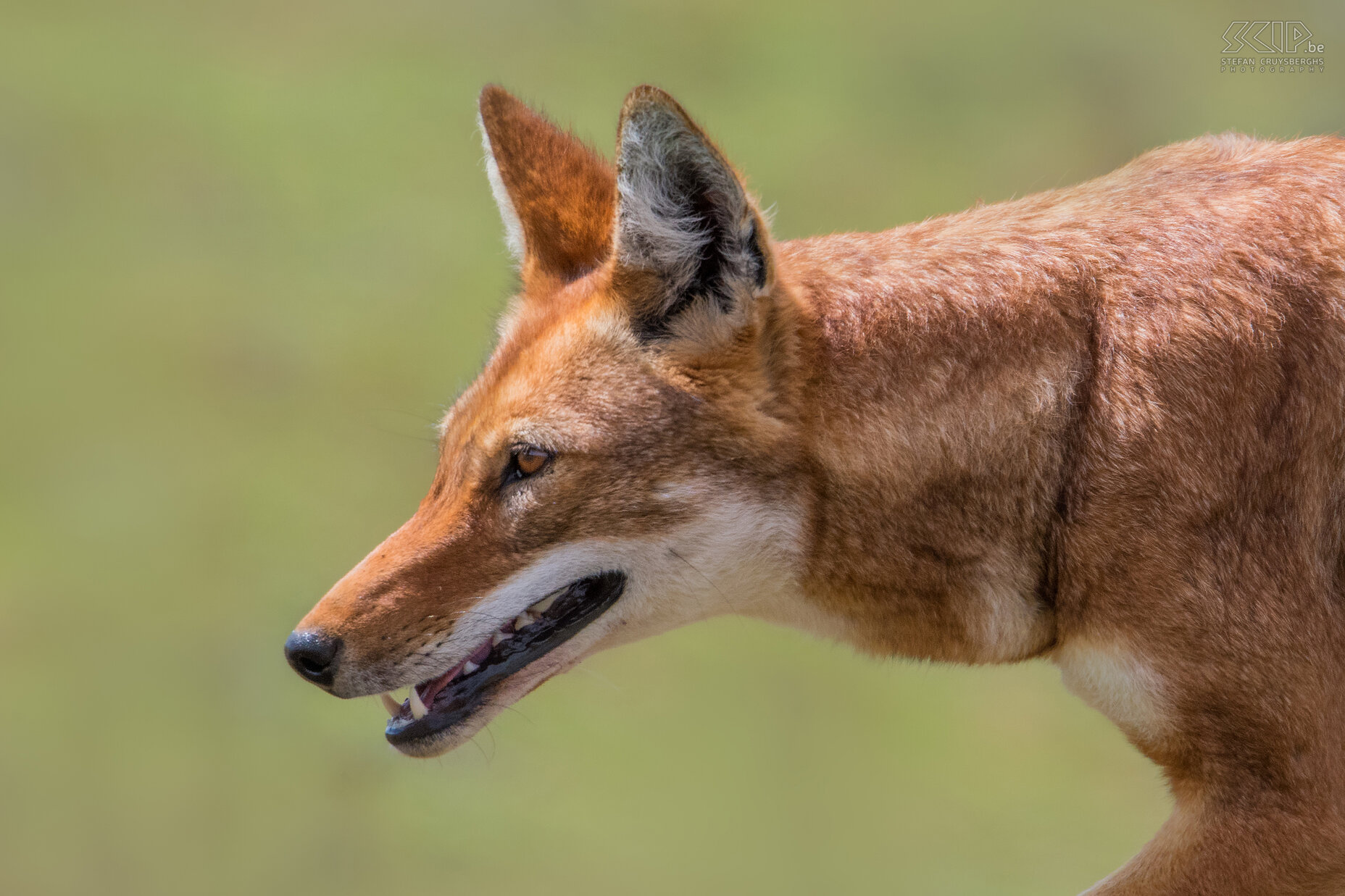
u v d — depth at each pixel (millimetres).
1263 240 9055
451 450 9773
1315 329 8891
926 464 9344
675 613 9695
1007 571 9375
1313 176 9305
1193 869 8727
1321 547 8945
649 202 9188
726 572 9594
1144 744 9102
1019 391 9195
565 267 10383
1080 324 9180
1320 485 8922
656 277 9328
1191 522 8781
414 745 9750
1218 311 8906
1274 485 8836
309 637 9398
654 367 9422
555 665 9805
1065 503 9125
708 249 9289
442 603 9453
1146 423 8867
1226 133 10172
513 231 10875
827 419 9445
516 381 9562
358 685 9422
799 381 9453
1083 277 9227
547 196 10516
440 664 9453
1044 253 9359
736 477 9477
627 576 9570
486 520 9508
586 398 9414
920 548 9461
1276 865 8656
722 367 9383
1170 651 8797
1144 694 8906
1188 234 9188
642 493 9406
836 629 9953
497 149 10711
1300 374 8859
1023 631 9477
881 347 9422
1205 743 8797
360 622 9406
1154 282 9070
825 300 9562
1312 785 8680
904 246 9688
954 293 9383
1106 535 8922
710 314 9344
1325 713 8758
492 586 9484
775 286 9344
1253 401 8812
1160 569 8797
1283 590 8781
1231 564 8766
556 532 9438
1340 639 8914
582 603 9789
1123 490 8891
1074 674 9328
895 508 9430
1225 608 8719
